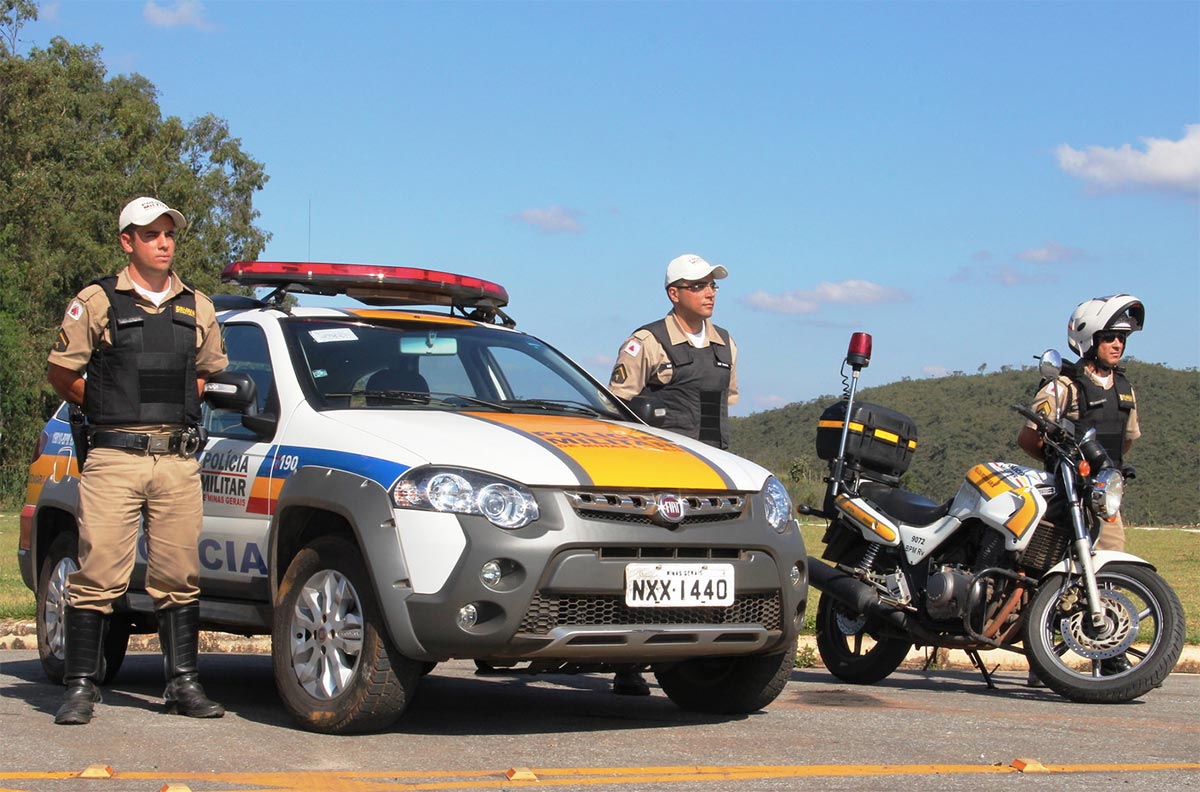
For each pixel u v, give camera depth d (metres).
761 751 5.16
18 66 51.75
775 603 5.69
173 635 5.85
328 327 6.52
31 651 8.80
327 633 5.46
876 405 7.95
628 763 4.87
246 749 5.02
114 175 54.03
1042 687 7.51
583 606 5.21
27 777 4.40
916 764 4.89
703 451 5.90
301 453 5.76
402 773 4.59
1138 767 4.88
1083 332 7.56
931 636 7.34
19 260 50.81
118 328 5.58
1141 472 80.38
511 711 6.27
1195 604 11.66
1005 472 7.18
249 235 63.12
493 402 6.36
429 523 5.14
